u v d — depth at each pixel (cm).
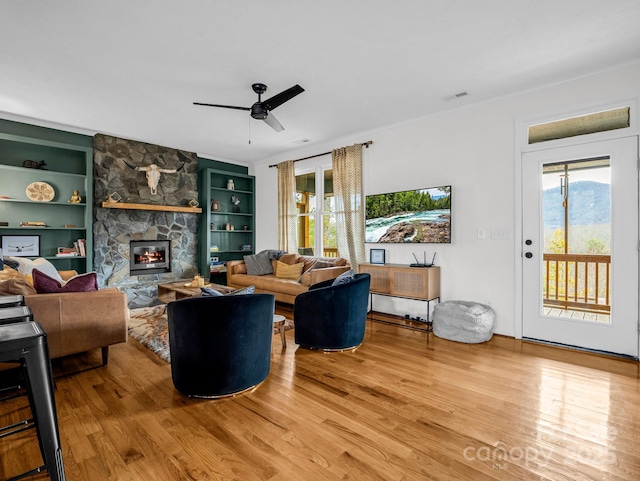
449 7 221
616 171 301
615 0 213
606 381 250
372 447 173
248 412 207
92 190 479
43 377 133
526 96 348
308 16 230
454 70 306
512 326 360
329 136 503
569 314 329
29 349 130
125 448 172
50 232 465
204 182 618
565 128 329
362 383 248
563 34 251
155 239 555
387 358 299
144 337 351
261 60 287
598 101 308
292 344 338
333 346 311
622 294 300
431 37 255
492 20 234
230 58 283
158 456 166
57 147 446
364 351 317
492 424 194
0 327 141
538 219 343
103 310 275
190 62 289
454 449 171
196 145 557
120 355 306
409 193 433
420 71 307
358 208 488
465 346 333
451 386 243
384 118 429
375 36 254
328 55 280
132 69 301
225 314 216
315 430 188
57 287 269
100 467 158
